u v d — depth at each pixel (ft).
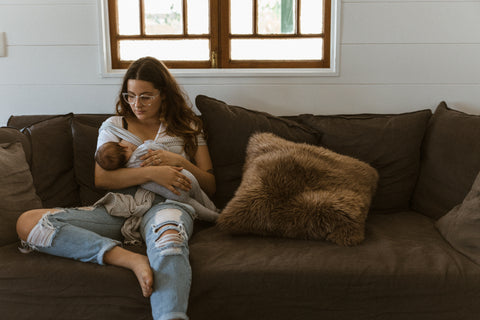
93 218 4.98
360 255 4.60
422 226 5.60
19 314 4.44
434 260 4.52
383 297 4.34
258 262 4.46
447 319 4.37
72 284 4.34
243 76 7.23
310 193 5.16
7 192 5.07
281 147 5.86
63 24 7.11
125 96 5.90
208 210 5.63
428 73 7.17
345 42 7.11
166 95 5.93
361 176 5.72
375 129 6.37
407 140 6.31
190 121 6.17
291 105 7.34
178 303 4.03
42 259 4.53
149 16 7.37
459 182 5.77
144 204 5.25
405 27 7.03
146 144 5.62
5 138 5.78
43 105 7.35
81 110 7.36
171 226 4.66
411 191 6.36
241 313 4.42
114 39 7.33
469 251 4.64
